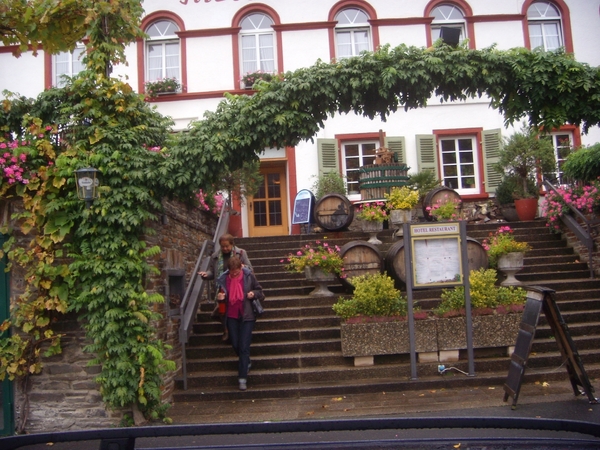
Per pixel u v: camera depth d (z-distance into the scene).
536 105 7.03
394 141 15.62
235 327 7.14
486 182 15.46
